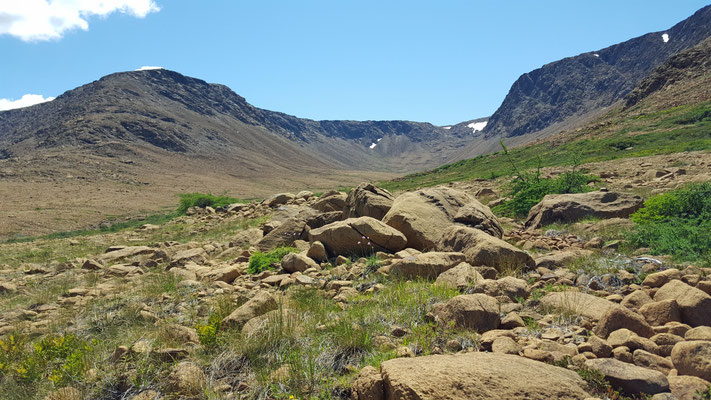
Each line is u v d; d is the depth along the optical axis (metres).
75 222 53.16
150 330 6.21
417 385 3.27
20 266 16.28
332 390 3.95
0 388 4.81
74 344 5.64
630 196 11.96
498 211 16.23
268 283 9.12
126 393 4.31
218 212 28.27
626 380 3.38
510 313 5.21
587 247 8.87
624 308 4.53
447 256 7.93
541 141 75.06
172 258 13.56
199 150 193.75
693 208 9.98
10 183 92.88
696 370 3.48
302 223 14.39
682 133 41.47
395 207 11.37
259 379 4.21
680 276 5.82
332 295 7.40
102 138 168.12
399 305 5.96
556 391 3.18
